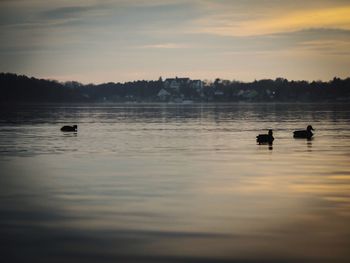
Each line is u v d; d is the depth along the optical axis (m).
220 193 28.48
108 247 19.19
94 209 24.67
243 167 38.56
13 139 66.69
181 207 25.06
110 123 114.12
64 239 20.11
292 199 26.91
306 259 18.03
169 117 151.62
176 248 19.09
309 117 145.75
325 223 22.30
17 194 28.28
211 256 18.30
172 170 37.06
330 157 44.97
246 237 20.36
